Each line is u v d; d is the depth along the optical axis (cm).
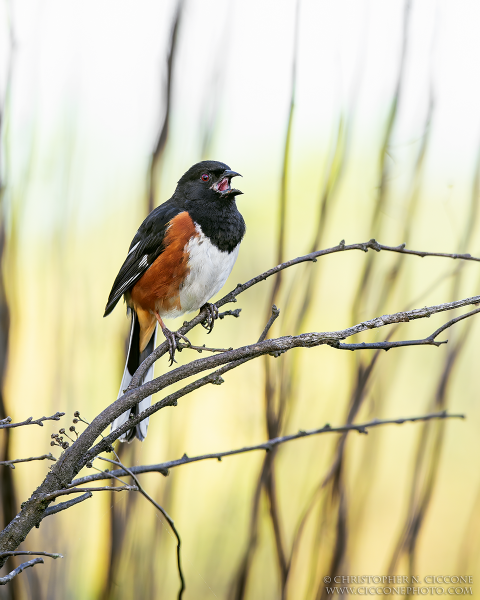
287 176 485
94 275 792
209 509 691
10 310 482
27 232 587
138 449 512
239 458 696
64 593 513
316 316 831
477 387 850
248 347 367
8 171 507
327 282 852
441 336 559
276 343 366
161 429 563
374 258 529
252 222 1029
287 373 474
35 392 572
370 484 534
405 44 552
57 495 329
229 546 669
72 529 539
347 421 492
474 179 562
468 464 826
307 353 712
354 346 369
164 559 482
